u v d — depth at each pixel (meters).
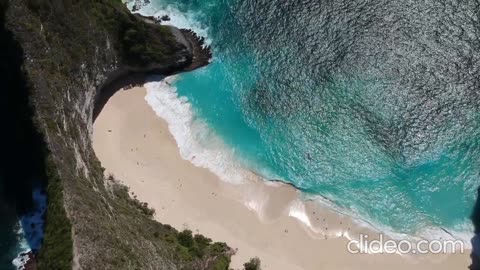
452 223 64.31
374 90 73.88
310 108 74.00
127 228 56.25
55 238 51.75
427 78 73.62
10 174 63.84
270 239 62.38
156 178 66.50
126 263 51.09
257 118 73.44
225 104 74.06
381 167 69.06
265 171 68.81
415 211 65.44
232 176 67.81
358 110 73.12
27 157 61.97
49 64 62.41
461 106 71.88
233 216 64.06
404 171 68.50
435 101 72.38
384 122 71.94
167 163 68.00
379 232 63.59
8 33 61.25
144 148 68.75
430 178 67.69
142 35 70.88
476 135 70.19
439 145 70.00
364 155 70.12
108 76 71.00
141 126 70.44
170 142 69.75
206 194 65.94
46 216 55.00
